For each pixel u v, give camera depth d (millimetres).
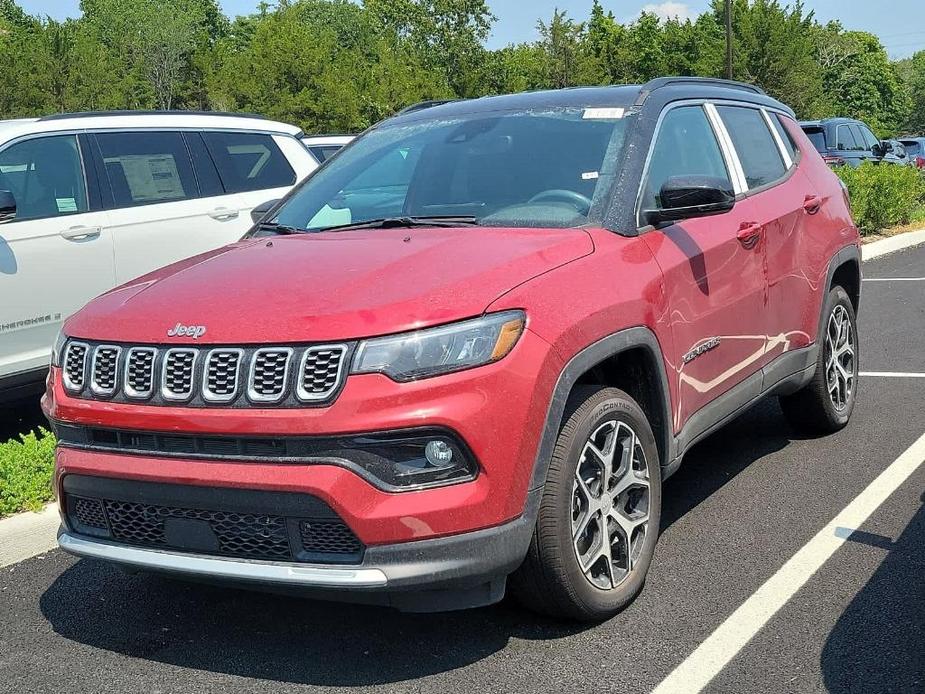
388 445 3025
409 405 3020
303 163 8188
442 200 4285
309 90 40312
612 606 3580
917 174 19703
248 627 3781
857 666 3248
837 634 3467
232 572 3145
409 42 42656
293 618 3834
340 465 3008
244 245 4227
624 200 4004
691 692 3137
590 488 3541
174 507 3234
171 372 3244
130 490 3279
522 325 3238
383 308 3135
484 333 3150
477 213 4121
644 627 3578
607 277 3641
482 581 3162
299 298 3285
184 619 3887
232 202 7559
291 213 4645
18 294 6293
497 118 4648
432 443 3053
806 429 5770
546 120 4508
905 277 12578
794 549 4219
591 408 3475
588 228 3857
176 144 7398
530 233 3805
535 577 3385
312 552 3123
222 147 7680
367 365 3033
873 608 3646
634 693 3152
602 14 62312
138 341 3328
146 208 7027
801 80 51219
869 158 21812
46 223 6473
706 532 4453
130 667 3516
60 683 3422
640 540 3768
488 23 41844
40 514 4738
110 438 3357
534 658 3402
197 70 54562
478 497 3092
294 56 40625
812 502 4762
